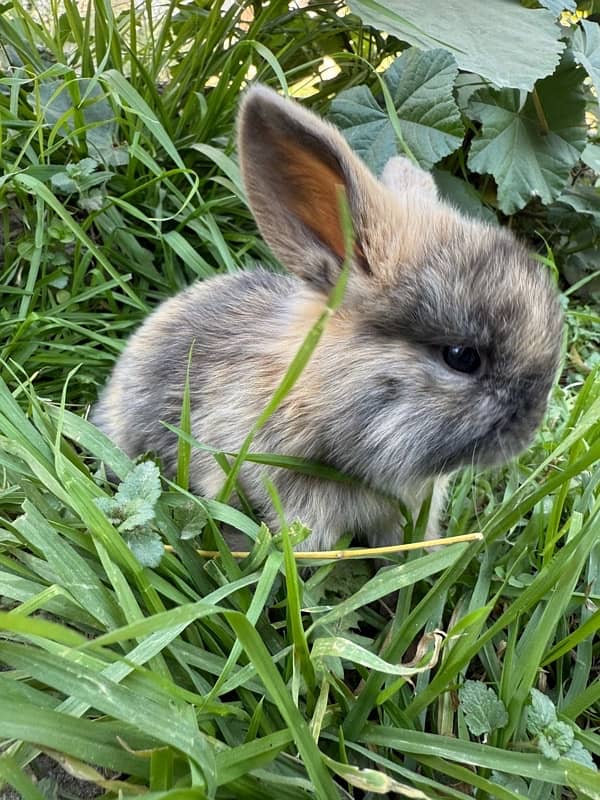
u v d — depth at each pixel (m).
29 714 0.12
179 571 0.18
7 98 0.32
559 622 0.19
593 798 0.14
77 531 0.18
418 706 0.16
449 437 0.18
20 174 0.27
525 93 0.35
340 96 0.33
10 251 0.30
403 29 0.32
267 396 0.20
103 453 0.19
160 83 0.39
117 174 0.31
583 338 0.34
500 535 0.20
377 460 0.19
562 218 0.38
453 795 0.15
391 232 0.19
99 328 0.30
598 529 0.17
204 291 0.25
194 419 0.22
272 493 0.15
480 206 0.36
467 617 0.15
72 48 0.40
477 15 0.34
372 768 0.16
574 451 0.21
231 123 0.34
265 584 0.16
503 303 0.18
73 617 0.16
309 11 0.38
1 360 0.24
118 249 0.32
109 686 0.13
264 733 0.16
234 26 0.36
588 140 0.40
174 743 0.13
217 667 0.16
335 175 0.18
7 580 0.16
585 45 0.36
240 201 0.33
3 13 0.35
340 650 0.15
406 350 0.18
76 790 0.15
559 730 0.15
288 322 0.21
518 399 0.18
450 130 0.32
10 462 0.19
